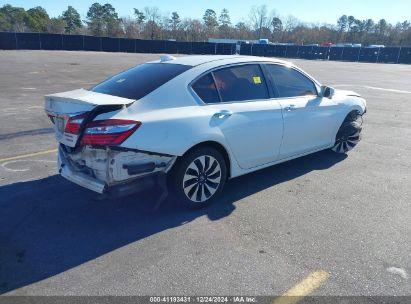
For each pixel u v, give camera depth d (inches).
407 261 122.3
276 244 131.5
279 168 213.8
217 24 3880.4
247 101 168.1
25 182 182.9
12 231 137.9
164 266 117.6
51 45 1724.9
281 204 164.9
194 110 147.9
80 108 132.0
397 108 438.6
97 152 131.0
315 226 145.2
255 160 175.5
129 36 3316.9
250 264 119.3
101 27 3388.3
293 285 109.3
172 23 3572.8
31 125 299.0
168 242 131.7
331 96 209.9
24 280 110.2
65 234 136.4
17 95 455.5
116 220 147.3
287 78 192.5
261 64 180.9
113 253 124.6
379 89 639.8
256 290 107.0
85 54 1519.4
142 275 113.0
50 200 163.8
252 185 186.5
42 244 129.6
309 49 2100.1
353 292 106.6
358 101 237.8
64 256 122.6
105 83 166.6
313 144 209.3
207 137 148.3
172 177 147.5
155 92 142.6
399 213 158.1
